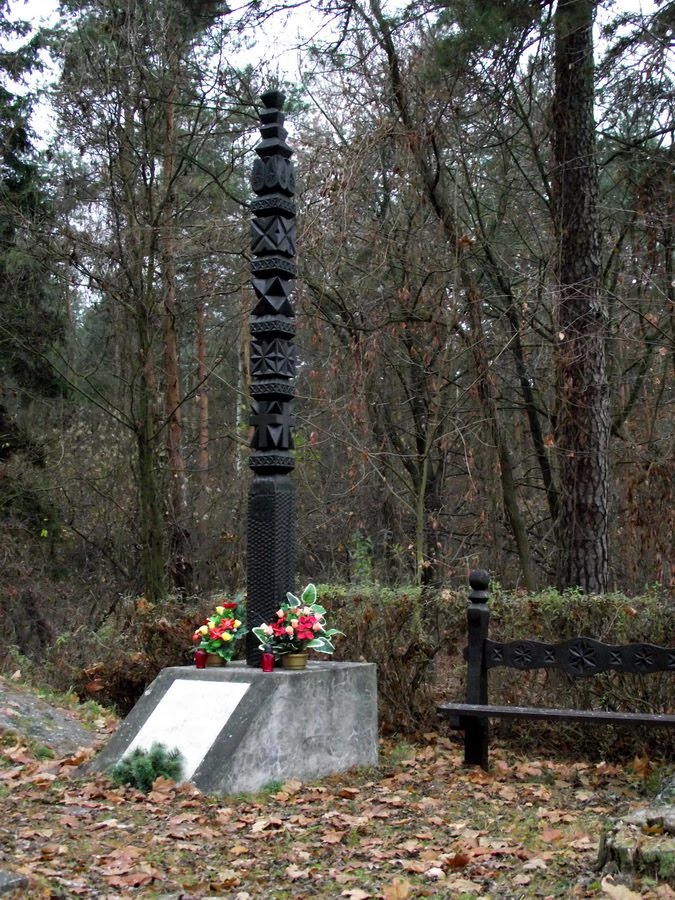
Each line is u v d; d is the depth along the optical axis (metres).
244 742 6.29
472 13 11.73
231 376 23.02
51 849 4.67
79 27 14.68
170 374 16.88
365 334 14.49
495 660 7.43
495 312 15.48
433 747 8.38
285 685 6.62
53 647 12.30
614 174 16.09
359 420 13.92
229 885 4.40
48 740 7.62
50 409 19.94
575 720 6.81
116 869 4.49
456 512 18.80
